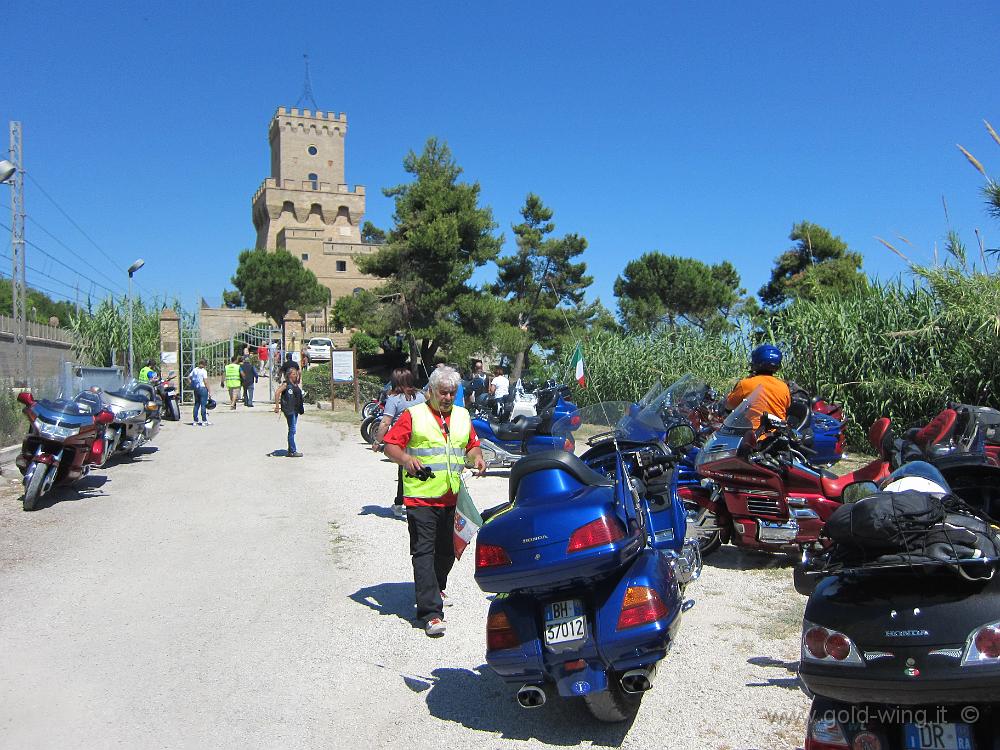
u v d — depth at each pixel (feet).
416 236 124.36
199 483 39.81
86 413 33.63
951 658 9.27
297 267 235.61
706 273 139.54
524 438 34.60
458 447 19.47
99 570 24.25
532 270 147.33
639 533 13.85
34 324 87.10
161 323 96.02
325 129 313.53
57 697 15.43
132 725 14.29
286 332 117.91
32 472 31.68
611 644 12.84
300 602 21.38
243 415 79.61
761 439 22.03
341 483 40.01
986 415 23.27
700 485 23.75
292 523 30.89
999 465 18.26
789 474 21.52
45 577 23.39
